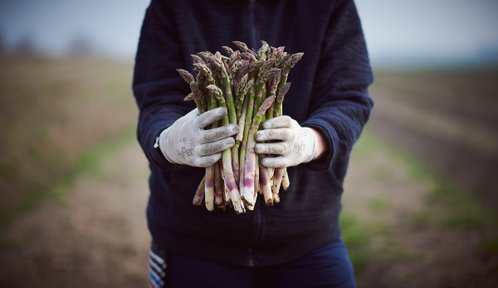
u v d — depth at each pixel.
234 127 1.57
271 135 1.57
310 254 1.93
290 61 1.63
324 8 1.90
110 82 23.48
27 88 16.03
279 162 1.59
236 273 1.89
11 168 8.09
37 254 5.23
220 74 1.63
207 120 1.56
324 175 1.90
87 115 14.55
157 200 1.99
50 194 7.54
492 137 13.02
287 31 1.96
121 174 9.69
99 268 5.02
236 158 1.63
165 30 1.95
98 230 6.16
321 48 1.93
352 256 5.12
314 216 1.91
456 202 6.61
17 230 5.89
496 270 4.20
